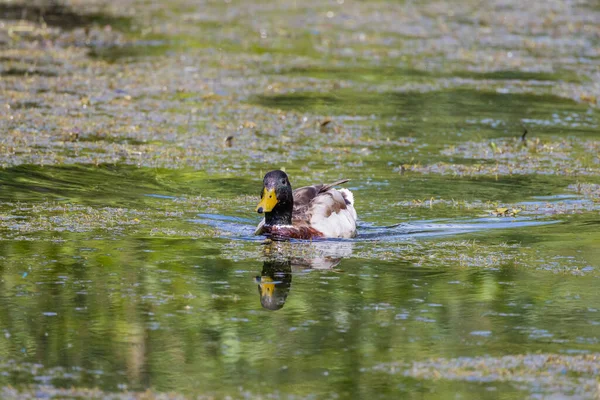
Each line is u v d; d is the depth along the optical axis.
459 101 24.23
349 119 22.25
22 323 10.62
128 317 10.88
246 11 36.88
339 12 37.31
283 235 14.32
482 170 18.34
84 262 12.80
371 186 17.17
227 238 14.22
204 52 29.47
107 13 35.34
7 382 9.20
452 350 10.10
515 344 10.26
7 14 34.12
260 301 11.51
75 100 23.02
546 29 34.66
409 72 27.52
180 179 17.31
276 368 9.62
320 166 18.39
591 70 28.22
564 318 11.00
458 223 15.12
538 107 23.77
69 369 9.52
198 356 9.88
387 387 9.21
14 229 14.17
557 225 14.99
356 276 12.53
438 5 39.53
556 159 19.23
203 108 22.84
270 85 25.39
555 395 9.05
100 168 17.80
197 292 11.78
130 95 23.77
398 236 14.52
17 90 23.66
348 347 10.15
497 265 13.00
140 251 13.39
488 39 32.69
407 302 11.52
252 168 18.14
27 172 17.34
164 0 39.03
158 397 8.94
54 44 29.69
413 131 21.33
